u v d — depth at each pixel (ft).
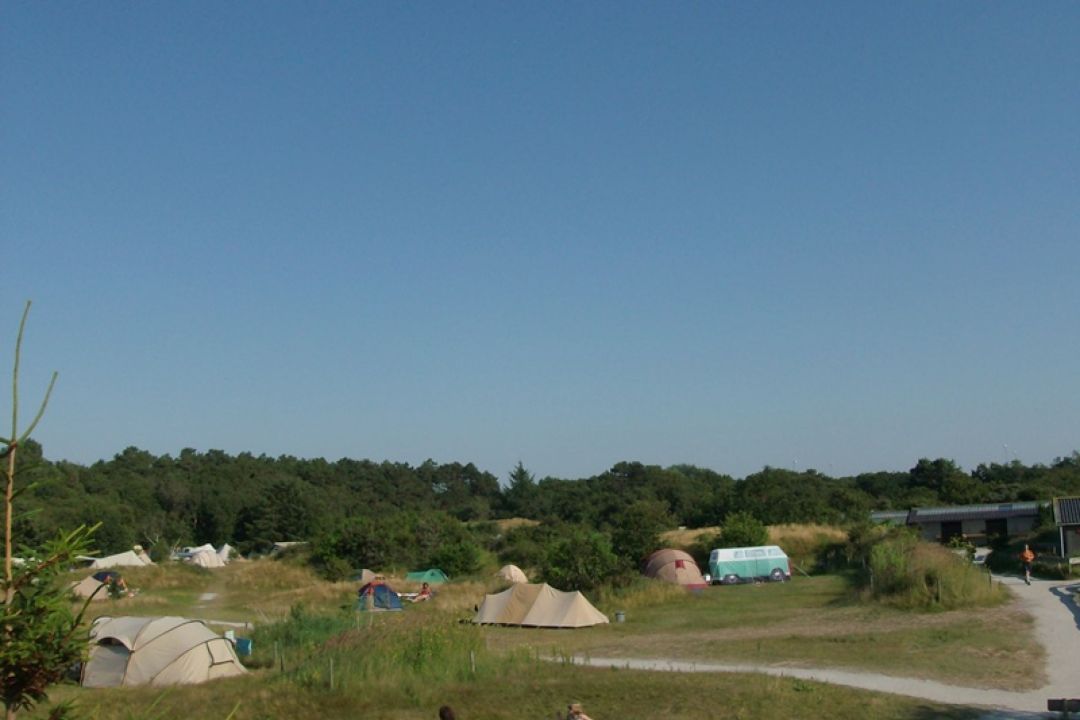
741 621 110.01
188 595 182.09
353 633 81.92
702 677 70.85
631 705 63.57
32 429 21.26
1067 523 155.94
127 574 197.57
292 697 68.28
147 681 77.41
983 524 206.49
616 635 104.83
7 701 21.36
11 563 20.89
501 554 232.53
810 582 150.00
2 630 20.42
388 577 196.03
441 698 67.46
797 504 230.07
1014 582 129.80
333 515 364.17
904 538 144.56
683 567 151.64
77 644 21.61
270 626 104.88
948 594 107.96
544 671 75.72
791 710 60.90
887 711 59.82
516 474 427.74
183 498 376.48
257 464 480.64
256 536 353.92
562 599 116.78
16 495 21.15
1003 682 67.72
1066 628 87.76
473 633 83.41
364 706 66.08
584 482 408.05
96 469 401.49
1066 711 56.70
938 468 331.98
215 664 81.10
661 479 374.02
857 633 91.81
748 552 157.17
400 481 500.33
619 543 182.60
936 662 75.20
